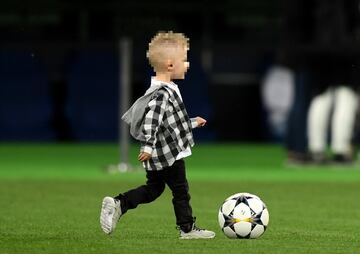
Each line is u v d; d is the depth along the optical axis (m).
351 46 45.69
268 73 66.06
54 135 65.75
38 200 30.80
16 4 59.72
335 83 46.69
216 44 58.41
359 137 61.94
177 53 19.78
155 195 20.17
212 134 66.44
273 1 59.78
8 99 65.06
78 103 64.94
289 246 20.25
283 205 29.89
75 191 34.09
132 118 19.69
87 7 59.47
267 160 52.16
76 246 19.97
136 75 64.00
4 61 64.94
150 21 43.19
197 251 19.19
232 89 66.19
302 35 46.66
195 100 64.38
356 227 24.19
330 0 45.53
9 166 47.06
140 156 19.44
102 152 57.62
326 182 38.72
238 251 19.22
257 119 66.88
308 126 47.56
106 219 19.77
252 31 61.62
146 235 21.98
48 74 65.25
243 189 35.41
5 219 25.42
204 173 43.34
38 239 21.25
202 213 27.34
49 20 59.72
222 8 59.94
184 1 59.41
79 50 64.88
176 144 19.66
